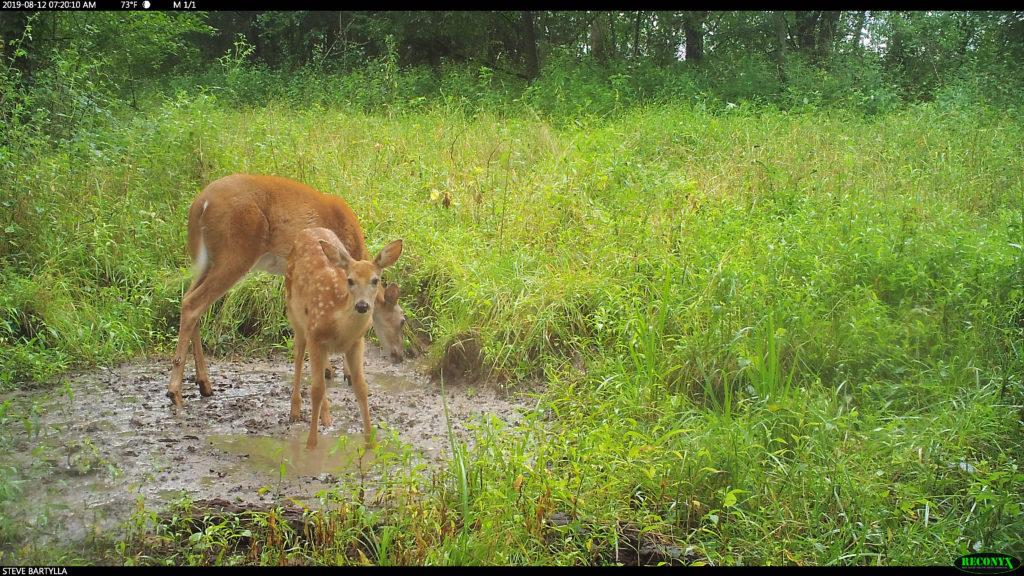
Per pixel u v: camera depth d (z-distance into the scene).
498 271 7.36
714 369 5.69
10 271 7.31
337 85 16.59
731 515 4.39
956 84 14.84
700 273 6.81
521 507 4.24
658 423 5.20
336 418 5.95
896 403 5.42
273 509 4.25
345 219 6.41
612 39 22.06
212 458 5.25
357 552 4.13
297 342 5.80
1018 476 4.31
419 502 4.40
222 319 7.43
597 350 6.67
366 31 21.72
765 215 8.32
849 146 10.52
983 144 11.00
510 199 8.80
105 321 7.10
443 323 7.10
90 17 13.30
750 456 4.66
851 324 5.96
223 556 4.04
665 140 11.19
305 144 10.12
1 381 6.21
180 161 9.40
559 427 5.49
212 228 6.14
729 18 20.58
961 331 5.98
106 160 8.95
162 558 3.99
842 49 18.55
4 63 11.23
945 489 4.62
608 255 7.49
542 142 11.06
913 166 10.25
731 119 12.80
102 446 5.33
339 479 4.99
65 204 8.25
